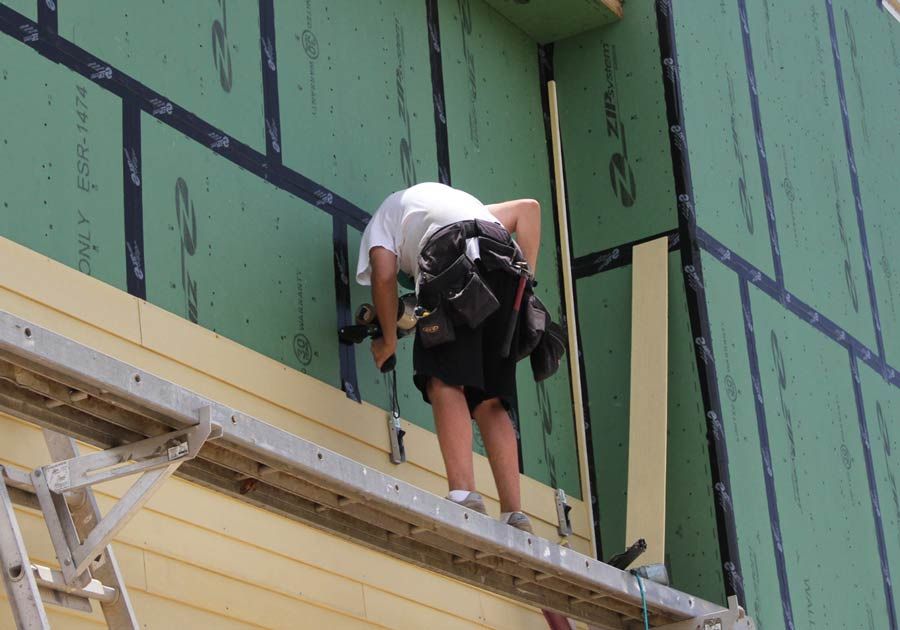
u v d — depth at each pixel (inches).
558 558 481.1
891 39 985.5
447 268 486.9
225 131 515.2
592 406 655.1
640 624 551.5
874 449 783.1
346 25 587.8
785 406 698.2
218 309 490.3
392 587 522.6
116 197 466.3
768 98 774.5
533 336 504.1
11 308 420.8
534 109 692.1
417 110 613.6
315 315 528.1
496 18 685.3
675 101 674.8
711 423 629.0
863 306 821.2
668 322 649.6
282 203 530.0
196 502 458.9
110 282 455.8
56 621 403.9
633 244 666.8
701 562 617.9
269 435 384.8
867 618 718.5
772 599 636.7
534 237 540.4
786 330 721.6
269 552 477.7
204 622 445.1
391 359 519.5
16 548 348.8
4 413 393.1
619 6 692.7
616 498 640.4
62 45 464.4
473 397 509.0
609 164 681.0
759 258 714.2
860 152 881.5
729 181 703.7
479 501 471.8
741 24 766.5
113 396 352.5
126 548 430.3
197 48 513.7
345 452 518.9
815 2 875.4
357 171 569.9
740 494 635.5
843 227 824.3
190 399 365.1
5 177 434.3
